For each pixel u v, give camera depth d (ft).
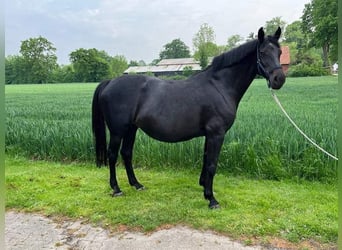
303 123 17.62
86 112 28.25
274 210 9.78
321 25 51.93
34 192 11.73
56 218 9.74
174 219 9.22
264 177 13.26
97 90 11.22
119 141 10.96
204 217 9.32
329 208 9.87
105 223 9.21
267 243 7.90
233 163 13.91
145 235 8.48
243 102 35.55
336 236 8.15
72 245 8.09
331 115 22.12
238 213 9.57
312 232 8.38
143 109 10.21
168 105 9.97
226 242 7.98
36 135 17.69
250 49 9.75
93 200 10.90
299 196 10.98
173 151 14.84
